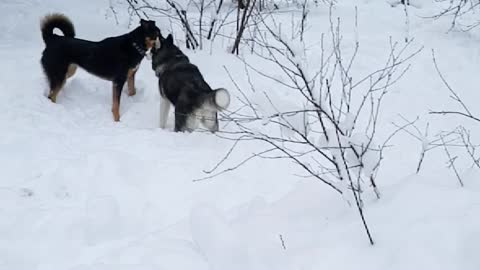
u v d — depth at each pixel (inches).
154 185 187.6
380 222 120.6
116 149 216.7
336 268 110.4
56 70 263.6
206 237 125.3
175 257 125.6
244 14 321.7
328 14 407.5
